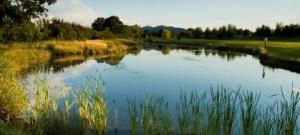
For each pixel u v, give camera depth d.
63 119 10.38
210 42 89.12
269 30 107.44
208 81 22.39
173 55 48.91
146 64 34.12
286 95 17.31
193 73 26.75
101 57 43.00
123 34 108.56
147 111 9.59
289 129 8.10
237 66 32.81
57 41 47.19
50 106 12.22
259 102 15.30
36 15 30.25
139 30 128.50
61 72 25.86
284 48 47.59
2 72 12.02
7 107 10.43
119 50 56.75
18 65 25.03
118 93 17.28
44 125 9.81
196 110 9.51
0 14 28.50
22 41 39.50
